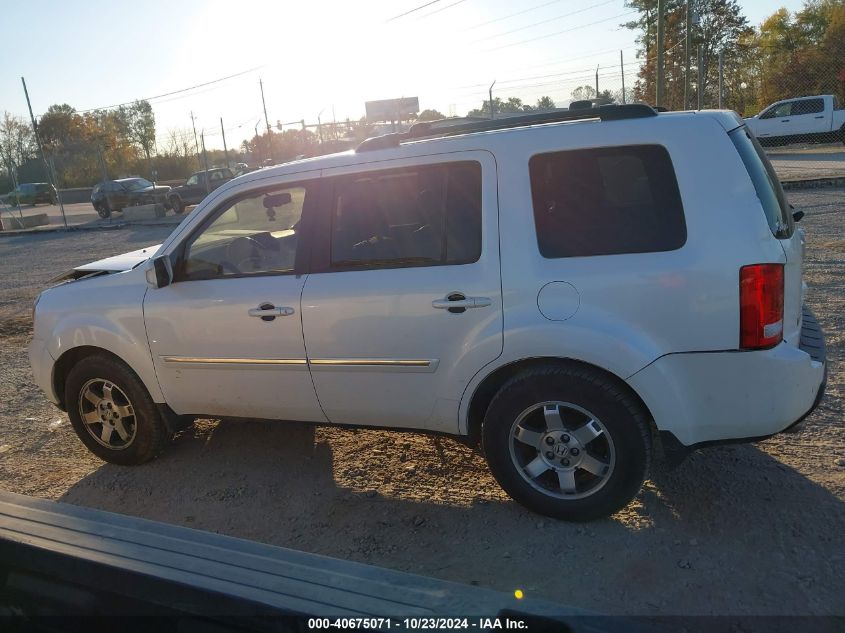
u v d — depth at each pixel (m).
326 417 3.86
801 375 3.06
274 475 4.17
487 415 3.38
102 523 2.36
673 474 3.76
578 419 3.26
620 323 3.08
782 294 3.01
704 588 2.83
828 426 4.20
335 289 3.59
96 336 4.22
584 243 3.17
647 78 35.81
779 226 3.17
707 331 2.99
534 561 3.10
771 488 3.54
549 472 3.37
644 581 2.90
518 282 3.22
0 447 4.90
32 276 14.05
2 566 2.31
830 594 2.74
